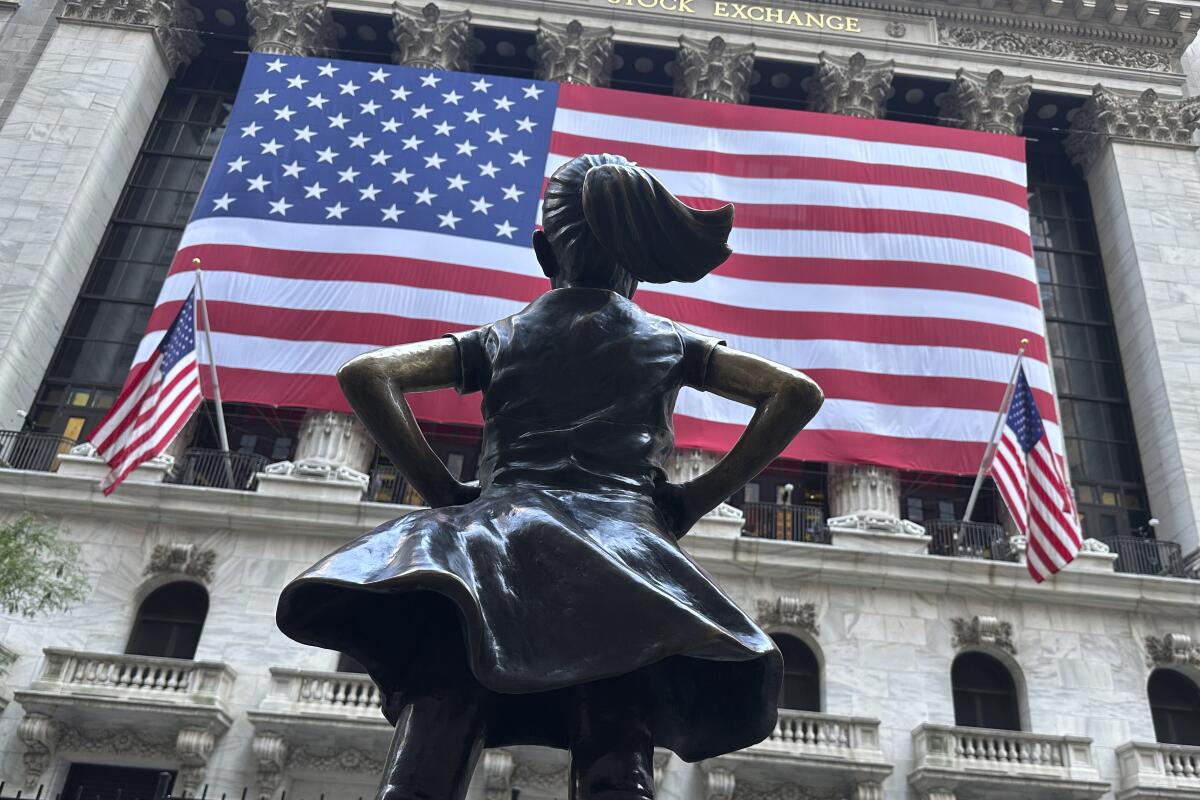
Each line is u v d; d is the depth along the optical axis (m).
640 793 1.69
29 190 27.33
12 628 20.08
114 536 21.30
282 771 18.56
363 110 26.88
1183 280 28.83
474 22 31.36
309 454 22.80
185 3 32.34
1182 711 21.42
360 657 1.76
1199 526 24.89
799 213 25.58
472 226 24.91
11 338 24.92
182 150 31.34
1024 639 21.30
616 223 2.16
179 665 19.05
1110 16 33.25
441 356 2.17
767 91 33.69
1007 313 24.38
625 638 1.55
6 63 30.70
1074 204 33.06
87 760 18.86
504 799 18.06
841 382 23.33
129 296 28.22
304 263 23.97
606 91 27.70
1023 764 19.00
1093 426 28.66
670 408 2.15
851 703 20.36
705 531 21.80
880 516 22.61
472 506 1.85
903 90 32.75
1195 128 31.66
